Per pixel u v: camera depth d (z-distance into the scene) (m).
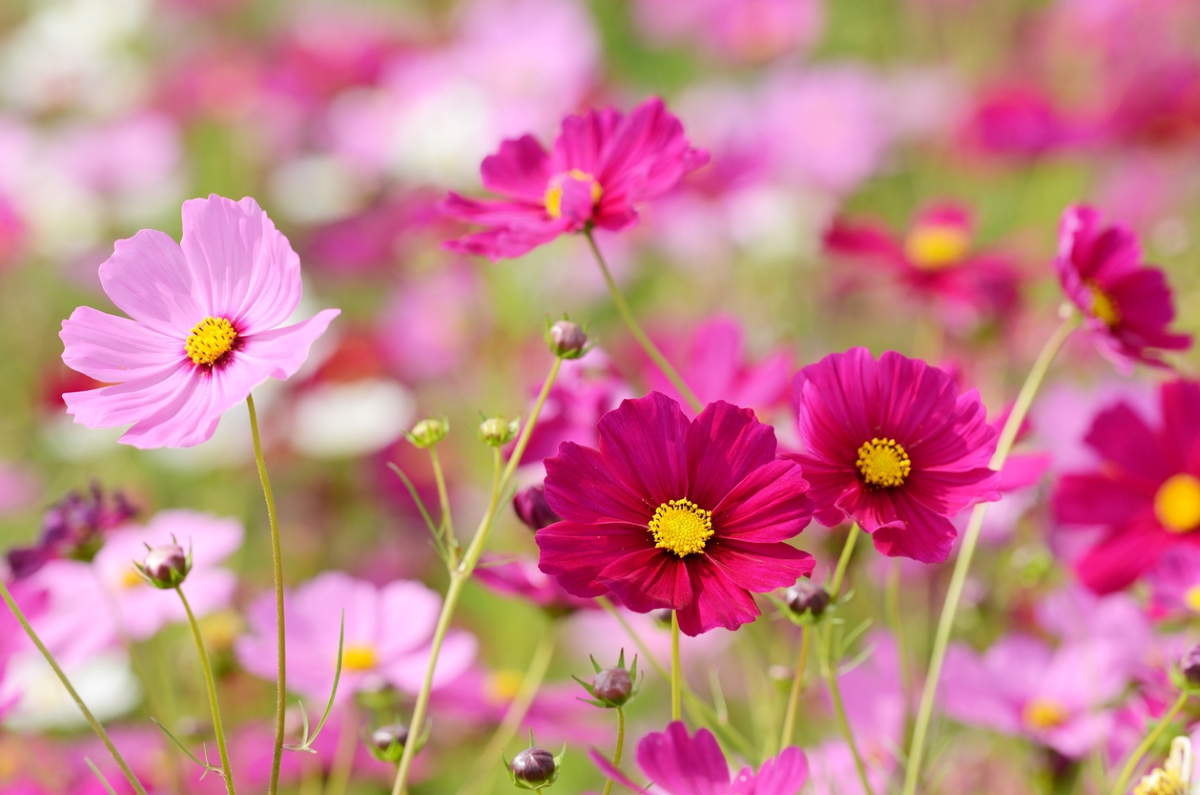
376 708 1.43
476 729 1.55
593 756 1.25
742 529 1.27
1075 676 1.45
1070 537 1.53
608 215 1.35
